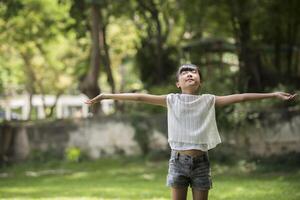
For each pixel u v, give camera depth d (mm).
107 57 28016
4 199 12688
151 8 28078
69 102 57156
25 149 24578
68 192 14281
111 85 28031
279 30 27484
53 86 40531
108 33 32688
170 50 30750
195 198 6359
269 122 20359
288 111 20094
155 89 25328
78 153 23438
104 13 27984
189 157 6246
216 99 6391
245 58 25438
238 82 24625
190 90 6516
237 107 20781
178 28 32219
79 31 26578
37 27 28297
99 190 14539
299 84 27438
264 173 18188
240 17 24359
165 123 23000
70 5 25562
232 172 18641
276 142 20219
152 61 30422
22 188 15891
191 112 6332
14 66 35625
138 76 32281
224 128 20781
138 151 23375
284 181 15477
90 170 21516
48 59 37281
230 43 30062
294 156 19000
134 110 25203
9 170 22875
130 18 28953
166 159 22188
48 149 24359
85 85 25594
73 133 24297
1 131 24406
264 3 23984
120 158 23203
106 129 23922
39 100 53938
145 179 17469
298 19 26109
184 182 6348
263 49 28375
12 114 48656
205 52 30156
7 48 33500
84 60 34406
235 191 13477
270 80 26828
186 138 6250
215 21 27422
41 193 14250
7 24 27781
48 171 22016
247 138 20578
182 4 25969
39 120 25625
